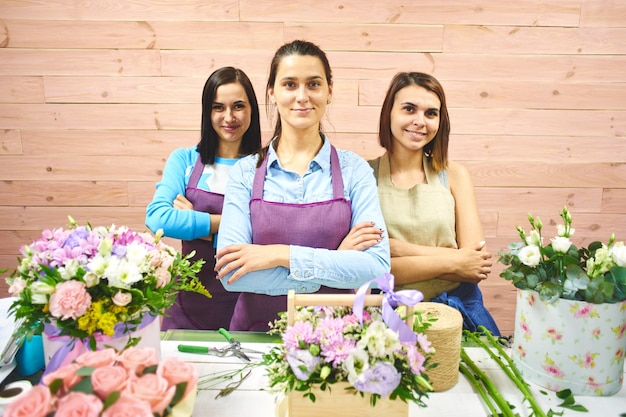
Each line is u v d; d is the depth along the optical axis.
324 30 2.28
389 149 1.61
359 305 0.77
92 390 0.56
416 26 2.28
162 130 2.37
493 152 2.40
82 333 0.79
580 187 2.44
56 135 2.38
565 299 0.88
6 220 2.46
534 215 2.46
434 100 1.48
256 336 1.15
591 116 2.37
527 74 2.33
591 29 2.29
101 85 2.33
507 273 0.93
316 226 1.26
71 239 0.85
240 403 0.88
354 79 2.32
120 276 0.79
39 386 0.56
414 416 0.84
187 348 1.05
